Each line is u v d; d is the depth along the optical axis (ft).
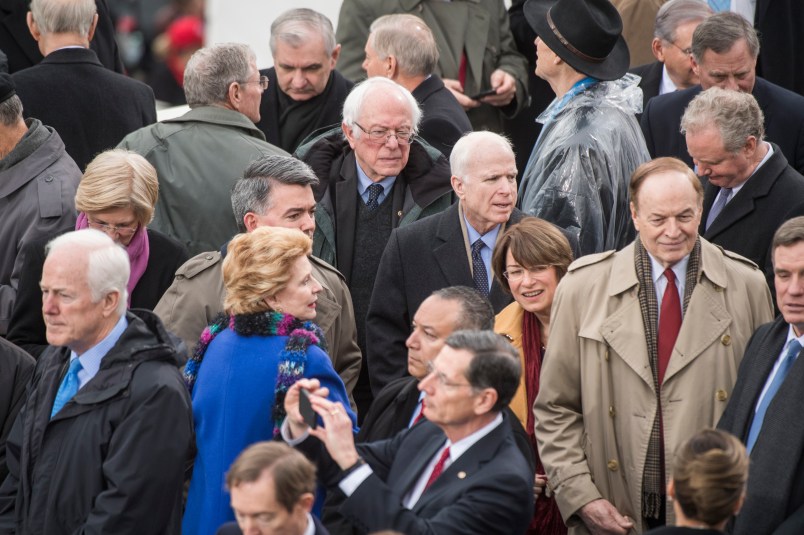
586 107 71.87
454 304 53.78
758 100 78.02
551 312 59.52
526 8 76.13
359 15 97.35
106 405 52.24
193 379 56.75
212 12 115.14
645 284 57.41
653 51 89.71
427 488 49.29
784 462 51.70
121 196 63.46
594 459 57.47
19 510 54.34
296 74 86.02
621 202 70.74
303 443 51.60
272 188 64.80
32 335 65.92
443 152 81.61
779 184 65.82
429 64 83.66
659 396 56.59
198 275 64.08
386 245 70.33
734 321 57.00
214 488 54.85
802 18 94.84
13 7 92.22
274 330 55.57
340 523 52.44
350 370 66.80
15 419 58.85
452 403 48.11
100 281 53.16
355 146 72.74
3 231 71.26
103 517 50.65
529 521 48.57
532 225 61.00
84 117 81.61
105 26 97.09
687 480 44.80
